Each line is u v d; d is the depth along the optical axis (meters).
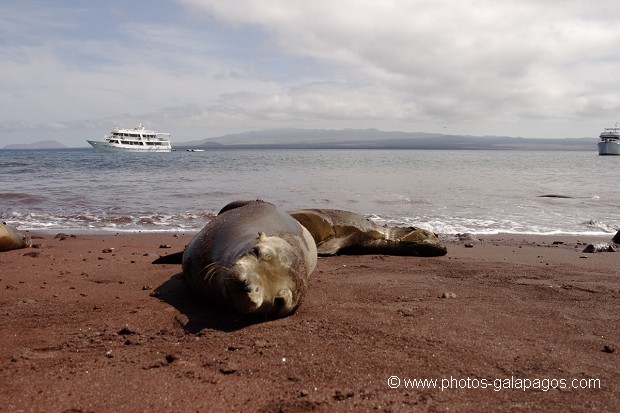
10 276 7.30
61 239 11.44
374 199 20.00
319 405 3.53
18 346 4.59
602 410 3.53
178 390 3.75
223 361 4.27
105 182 26.00
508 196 21.91
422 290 6.78
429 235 10.03
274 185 25.55
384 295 6.48
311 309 5.78
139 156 77.69
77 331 4.98
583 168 49.81
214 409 3.47
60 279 7.14
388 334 4.93
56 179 27.61
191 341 4.75
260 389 3.78
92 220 14.62
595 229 14.34
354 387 3.81
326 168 44.03
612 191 24.72
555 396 3.72
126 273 7.56
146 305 5.88
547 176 36.16
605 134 97.44
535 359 4.39
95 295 6.30
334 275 7.81
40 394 3.67
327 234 9.81
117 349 4.54
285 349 4.53
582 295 6.59
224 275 5.44
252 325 5.19
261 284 5.22
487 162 66.06
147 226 13.85
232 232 6.28
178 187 23.72
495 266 8.62
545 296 6.54
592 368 4.21
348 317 5.45
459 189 24.73
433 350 4.55
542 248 10.98
